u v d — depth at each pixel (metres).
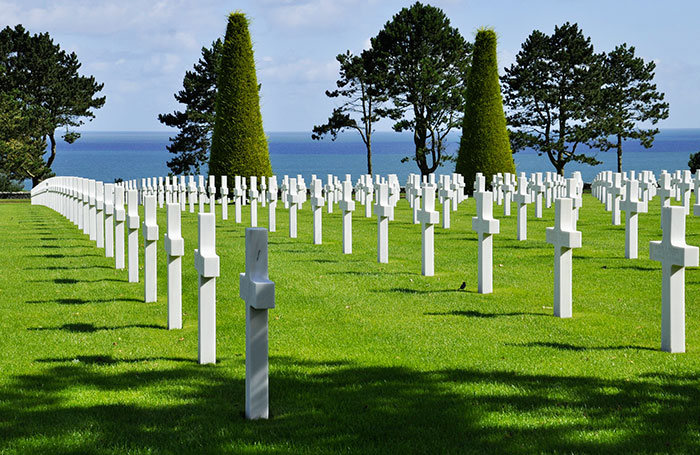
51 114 56.59
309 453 5.15
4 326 9.03
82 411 6.00
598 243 16.66
